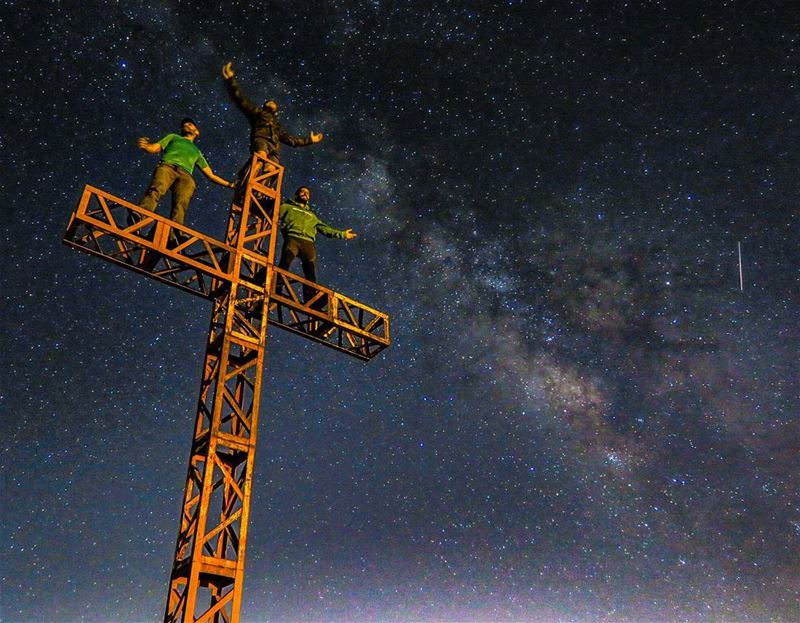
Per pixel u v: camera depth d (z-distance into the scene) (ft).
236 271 30.91
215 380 28.73
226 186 35.22
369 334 35.04
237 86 36.83
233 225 33.55
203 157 34.81
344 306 34.86
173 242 30.48
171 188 33.65
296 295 33.40
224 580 25.77
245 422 28.07
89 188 28.35
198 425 27.91
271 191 34.40
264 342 30.27
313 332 34.65
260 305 31.27
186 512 26.32
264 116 36.65
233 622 24.63
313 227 40.11
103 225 28.04
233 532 26.07
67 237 28.02
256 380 29.14
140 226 29.14
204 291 31.17
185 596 24.14
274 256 32.89
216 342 29.76
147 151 33.27
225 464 27.71
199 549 24.82
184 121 35.58
